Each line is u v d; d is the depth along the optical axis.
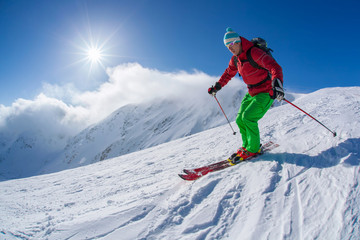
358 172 2.02
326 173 2.19
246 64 3.03
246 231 1.77
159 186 3.17
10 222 3.09
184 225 2.02
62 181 7.66
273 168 2.57
